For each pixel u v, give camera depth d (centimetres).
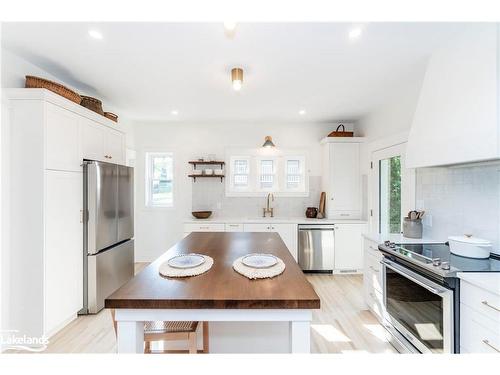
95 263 264
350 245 393
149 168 459
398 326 202
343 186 408
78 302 254
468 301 141
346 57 222
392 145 313
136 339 118
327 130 452
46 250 214
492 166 183
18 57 223
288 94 310
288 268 154
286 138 454
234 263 160
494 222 182
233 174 458
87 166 262
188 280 134
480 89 156
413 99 272
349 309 277
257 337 177
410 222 246
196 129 452
